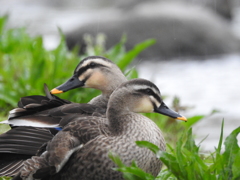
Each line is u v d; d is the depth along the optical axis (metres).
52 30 33.50
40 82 11.69
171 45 27.38
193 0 31.70
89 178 6.65
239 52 28.06
